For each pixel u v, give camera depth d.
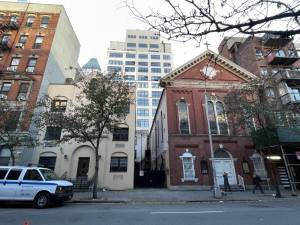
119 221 8.05
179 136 23.33
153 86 84.31
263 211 9.97
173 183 21.64
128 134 24.81
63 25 33.19
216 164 22.78
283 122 19.16
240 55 31.92
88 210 10.66
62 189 12.26
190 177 22.05
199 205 12.57
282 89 25.05
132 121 25.34
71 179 22.08
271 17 2.34
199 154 22.84
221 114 24.97
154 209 10.86
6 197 11.81
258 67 27.70
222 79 26.52
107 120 16.95
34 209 11.23
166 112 24.98
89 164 23.28
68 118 16.80
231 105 19.84
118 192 19.78
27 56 27.64
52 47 29.14
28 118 21.14
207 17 2.44
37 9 31.08
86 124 16.92
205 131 24.08
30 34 29.19
